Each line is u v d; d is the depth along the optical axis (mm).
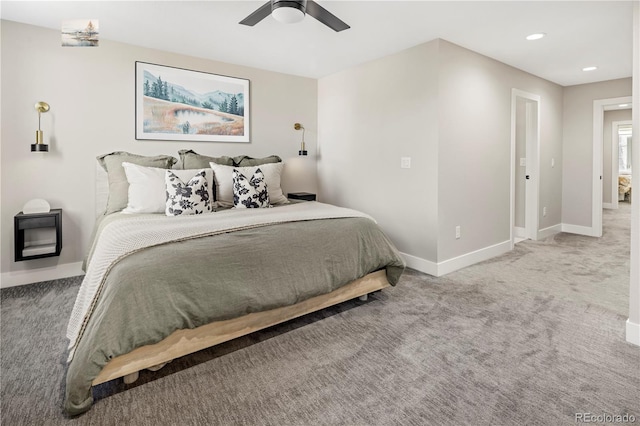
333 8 2682
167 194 2863
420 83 3482
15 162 3053
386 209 3959
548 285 3164
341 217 2717
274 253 2143
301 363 1938
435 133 3363
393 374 1823
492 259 4035
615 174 8383
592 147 5184
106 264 1754
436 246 3438
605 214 7578
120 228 2197
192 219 2488
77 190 3328
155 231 2059
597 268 3662
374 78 4016
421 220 3562
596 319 2451
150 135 3672
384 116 3912
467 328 2336
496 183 4121
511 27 3041
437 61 3307
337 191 4676
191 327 1774
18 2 2639
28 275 3164
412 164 3615
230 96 4184
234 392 1686
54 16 2887
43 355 1993
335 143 4664
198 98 3953
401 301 2818
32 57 3066
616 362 1906
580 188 5359
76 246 3359
